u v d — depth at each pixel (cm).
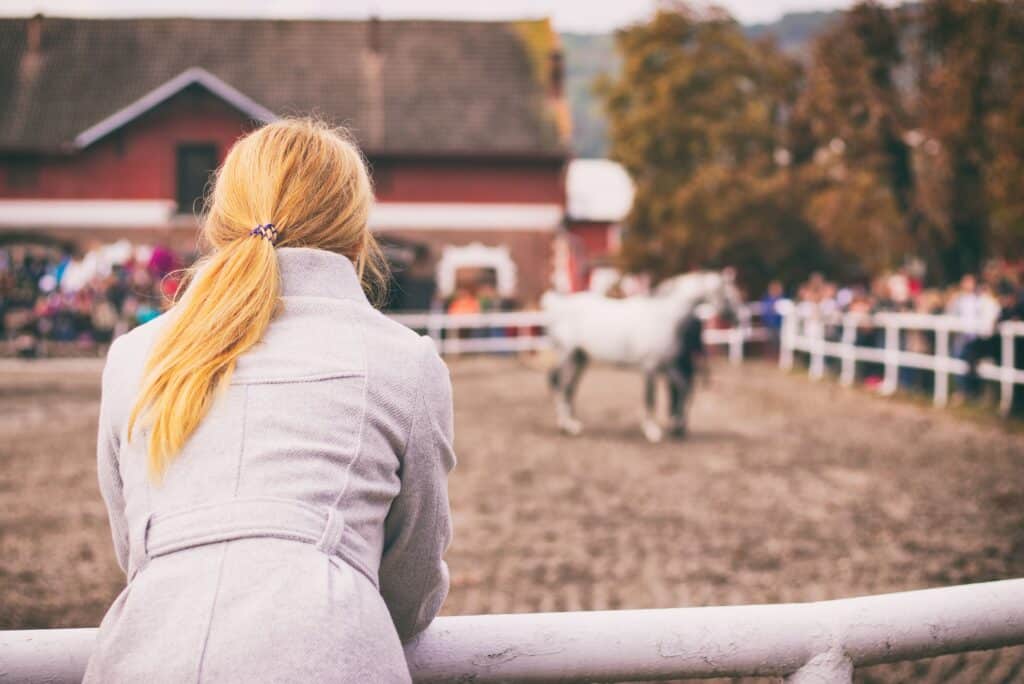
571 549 664
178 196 3072
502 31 3438
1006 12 2092
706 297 1181
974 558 636
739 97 3397
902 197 2506
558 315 1247
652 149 3478
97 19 3416
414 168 3103
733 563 627
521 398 1619
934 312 1616
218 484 140
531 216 3117
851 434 1205
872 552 653
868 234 2705
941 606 164
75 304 2302
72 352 2245
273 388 146
